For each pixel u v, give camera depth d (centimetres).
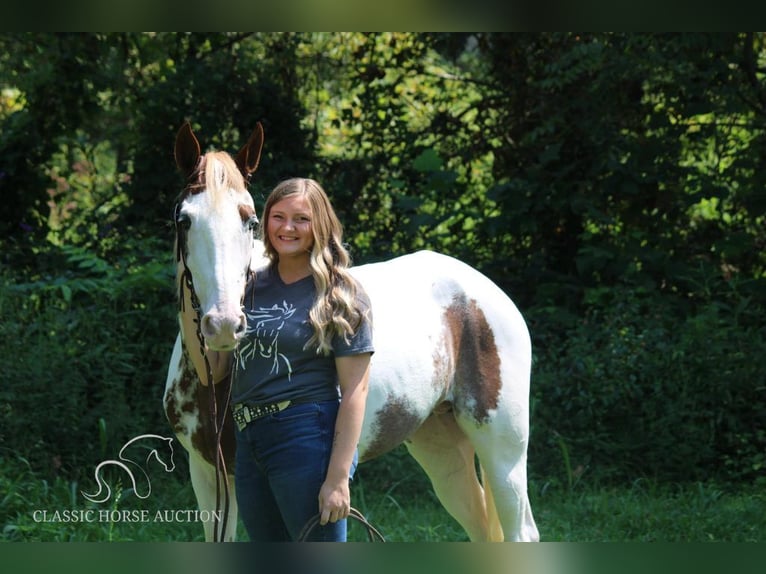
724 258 771
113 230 748
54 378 553
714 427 612
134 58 820
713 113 768
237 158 316
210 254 270
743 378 622
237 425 269
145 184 774
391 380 355
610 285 733
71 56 784
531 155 818
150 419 582
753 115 795
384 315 364
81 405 559
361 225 812
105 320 606
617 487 586
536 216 762
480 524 403
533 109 816
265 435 260
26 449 529
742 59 747
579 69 734
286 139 812
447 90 865
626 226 767
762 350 636
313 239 262
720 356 628
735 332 653
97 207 791
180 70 789
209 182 278
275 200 265
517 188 741
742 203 748
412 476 567
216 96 799
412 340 365
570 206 743
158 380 599
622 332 641
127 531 441
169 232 757
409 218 752
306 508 256
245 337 264
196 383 318
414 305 374
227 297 263
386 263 395
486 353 387
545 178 761
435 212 773
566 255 782
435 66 868
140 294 630
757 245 771
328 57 867
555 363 648
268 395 259
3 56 779
